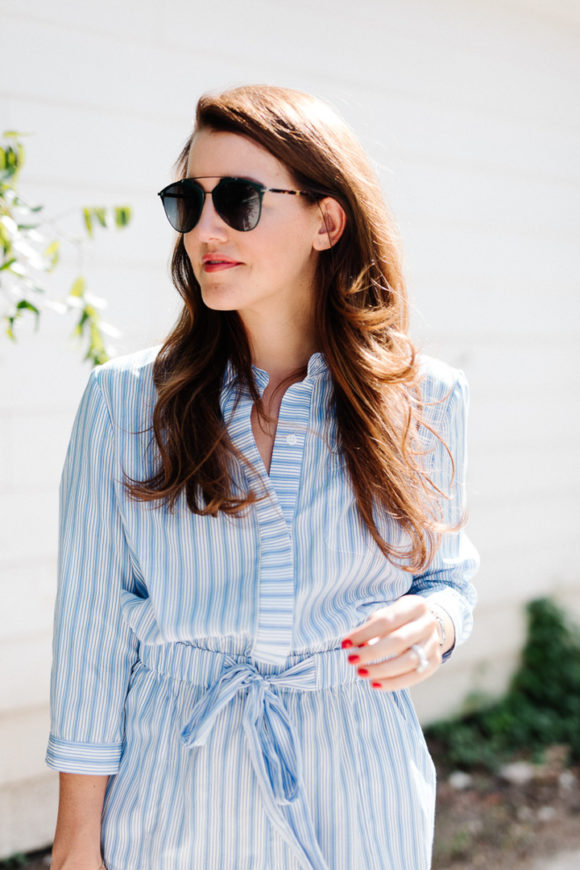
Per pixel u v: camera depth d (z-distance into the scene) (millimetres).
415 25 3469
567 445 4188
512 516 4059
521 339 3975
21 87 2727
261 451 1370
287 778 1279
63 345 2893
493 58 3691
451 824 3289
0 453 2842
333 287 1398
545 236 3975
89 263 2898
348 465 1353
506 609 4094
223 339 1394
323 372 1396
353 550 1342
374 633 1165
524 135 3838
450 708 3965
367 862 1303
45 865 2955
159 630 1305
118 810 1314
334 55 3289
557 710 4027
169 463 1300
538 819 3354
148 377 1378
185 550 1314
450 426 1480
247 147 1265
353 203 1367
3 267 1844
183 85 3002
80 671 1328
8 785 2953
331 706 1331
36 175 2779
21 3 2699
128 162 2934
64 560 1349
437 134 3586
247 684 1301
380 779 1333
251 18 3100
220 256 1268
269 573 1293
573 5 3775
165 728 1312
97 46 2836
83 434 1361
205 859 1271
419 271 3627
